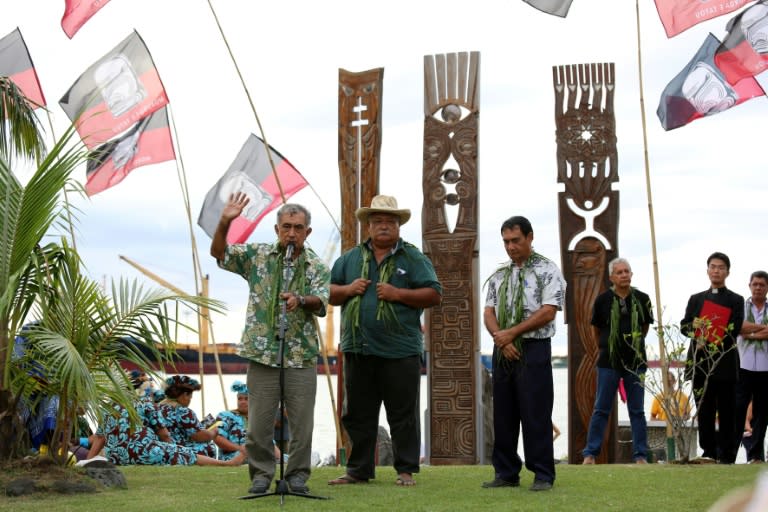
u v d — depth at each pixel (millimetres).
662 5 9688
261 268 5324
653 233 8852
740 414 8086
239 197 5293
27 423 6387
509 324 5602
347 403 5918
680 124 9938
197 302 5883
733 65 9758
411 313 5805
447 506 4816
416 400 5840
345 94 10039
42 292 5500
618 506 4824
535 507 4789
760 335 8047
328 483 5828
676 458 8523
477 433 9477
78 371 5168
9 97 6391
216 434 8242
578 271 9945
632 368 7957
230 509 4688
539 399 5484
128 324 5805
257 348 5191
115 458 7473
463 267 9719
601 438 8047
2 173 5754
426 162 9977
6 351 5539
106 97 11859
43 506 4801
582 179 10055
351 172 9930
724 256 7766
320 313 5234
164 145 12188
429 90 10070
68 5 10484
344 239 9867
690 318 7891
